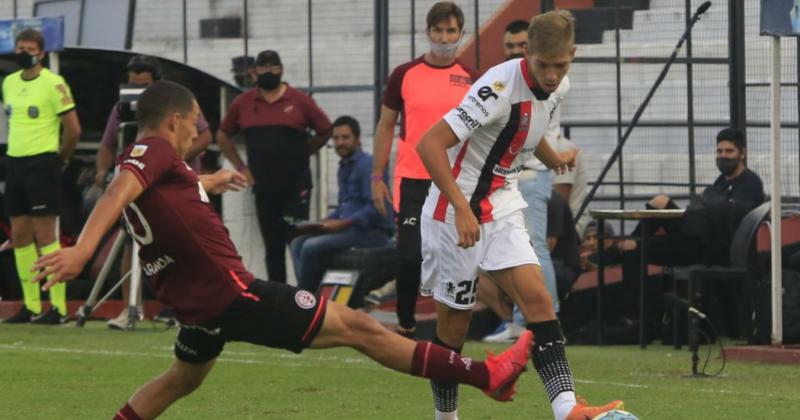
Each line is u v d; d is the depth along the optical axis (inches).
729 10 1437.0
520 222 631.2
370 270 1334.9
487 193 624.4
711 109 1513.3
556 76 596.7
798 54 1489.9
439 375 567.5
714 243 1196.5
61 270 505.7
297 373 946.1
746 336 1154.7
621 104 1535.4
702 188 1525.6
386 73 1599.4
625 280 1250.6
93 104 1582.2
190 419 726.5
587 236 1365.7
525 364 574.2
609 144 1572.3
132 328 1320.1
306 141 1425.9
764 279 1131.3
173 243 543.2
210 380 901.8
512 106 608.1
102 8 1930.4
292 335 553.3
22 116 1342.3
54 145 1349.7
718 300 1229.7
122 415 581.3
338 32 1793.8
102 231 517.3
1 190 1547.7
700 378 927.0
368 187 1371.8
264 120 1407.5
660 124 1531.7
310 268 1371.8
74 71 1569.9
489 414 746.8
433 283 653.3
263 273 1525.6
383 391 847.1
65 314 1409.9
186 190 548.1
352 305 1331.2
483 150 617.9
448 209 634.2
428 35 979.3
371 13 1771.7
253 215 1520.7
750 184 1222.3
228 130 1437.0
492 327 1268.5
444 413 640.4
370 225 1366.9
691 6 1497.3
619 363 1035.3
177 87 564.7
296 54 1825.8
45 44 1424.7
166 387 581.3
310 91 1742.1
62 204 1534.2
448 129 602.5
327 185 1596.9
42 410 760.3
